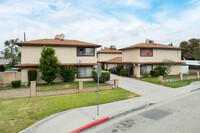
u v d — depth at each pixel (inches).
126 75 967.0
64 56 699.4
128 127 236.7
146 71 905.5
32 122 248.8
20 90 433.1
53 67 593.3
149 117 280.2
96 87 523.5
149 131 219.6
